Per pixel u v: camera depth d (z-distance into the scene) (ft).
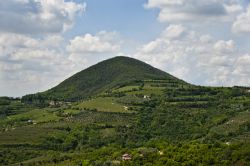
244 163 620.49
